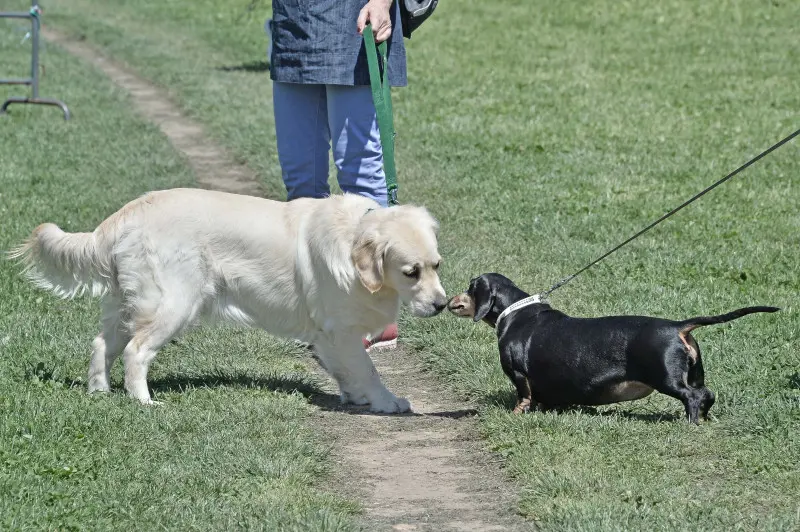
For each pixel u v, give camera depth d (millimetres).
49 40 39250
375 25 9266
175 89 28312
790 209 15508
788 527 5848
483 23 39000
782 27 36000
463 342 9938
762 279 11930
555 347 7762
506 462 7117
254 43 37344
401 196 16578
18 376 8547
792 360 9078
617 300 11055
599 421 7570
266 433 7523
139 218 8102
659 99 25688
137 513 6062
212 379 8953
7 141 20734
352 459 7379
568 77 29078
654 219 14969
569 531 5789
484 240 13914
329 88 9852
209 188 17750
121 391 8438
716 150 19953
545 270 12281
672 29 36500
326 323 8258
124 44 37438
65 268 8359
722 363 8984
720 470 6773
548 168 18516
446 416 8328
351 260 7996
